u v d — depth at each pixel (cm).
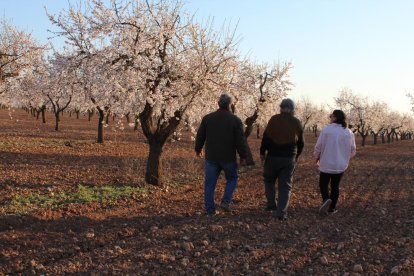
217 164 802
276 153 800
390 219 853
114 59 1096
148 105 1140
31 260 534
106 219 754
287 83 2123
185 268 520
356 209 956
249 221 771
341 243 644
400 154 3816
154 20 1137
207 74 1151
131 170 1400
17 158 1750
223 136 786
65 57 1170
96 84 1108
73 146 2469
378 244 656
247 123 2047
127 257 553
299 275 516
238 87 1488
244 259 560
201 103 1197
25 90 2652
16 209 795
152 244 613
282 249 611
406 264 554
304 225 764
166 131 1157
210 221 754
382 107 5822
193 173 1470
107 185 1122
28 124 4591
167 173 1420
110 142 2914
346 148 855
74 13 1128
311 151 3331
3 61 2358
